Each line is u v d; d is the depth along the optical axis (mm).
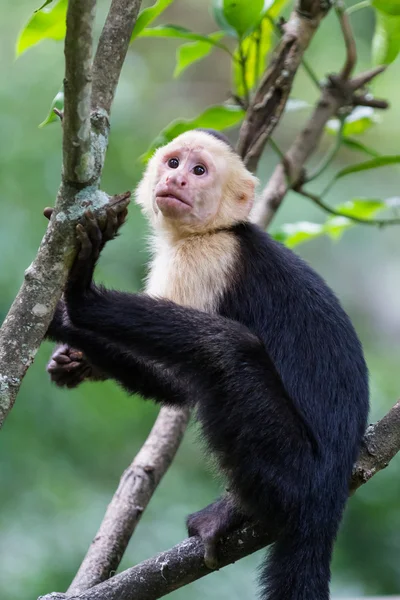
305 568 7703
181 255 9273
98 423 17547
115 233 7293
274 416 7895
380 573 17031
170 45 25125
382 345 26016
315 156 25391
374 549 17219
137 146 20531
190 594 15594
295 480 7773
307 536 7746
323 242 27875
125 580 8000
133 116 21141
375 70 11523
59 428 17172
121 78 21859
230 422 7922
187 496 17859
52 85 18906
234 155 9898
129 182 19453
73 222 6910
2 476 16484
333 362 8273
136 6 7141
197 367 8094
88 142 6629
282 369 8320
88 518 16500
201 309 8883
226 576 15922
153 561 8086
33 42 9859
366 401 8336
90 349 9195
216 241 9250
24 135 18266
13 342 6648
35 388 17031
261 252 9047
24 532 16000
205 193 9477
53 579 15445
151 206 10219
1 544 15828
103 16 20281
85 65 6254
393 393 19328
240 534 8000
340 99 11477
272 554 7914
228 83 26906
